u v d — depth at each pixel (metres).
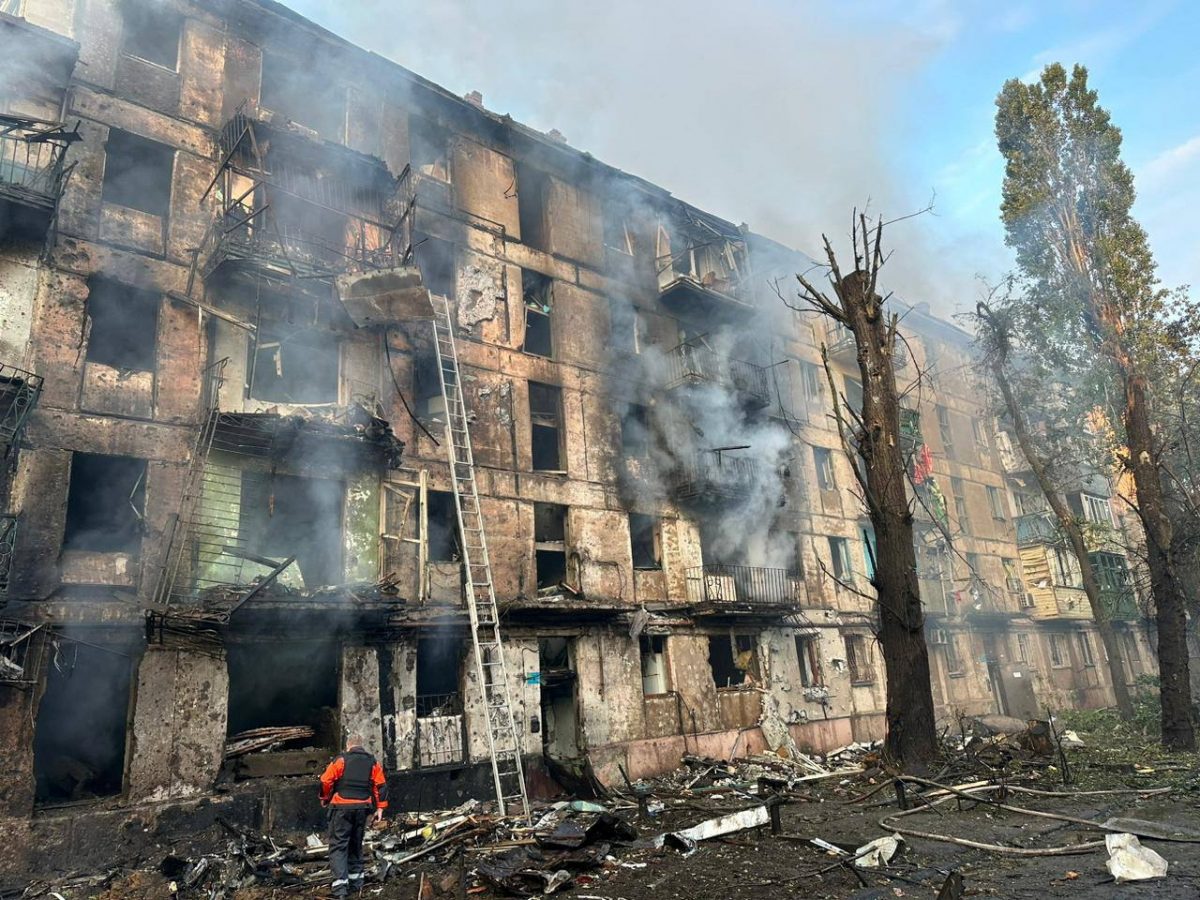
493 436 16.83
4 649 10.16
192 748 11.24
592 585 17.38
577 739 15.96
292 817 11.69
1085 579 23.31
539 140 19.97
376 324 15.32
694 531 20.06
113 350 13.29
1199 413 22.44
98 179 12.76
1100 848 7.29
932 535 27.06
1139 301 20.31
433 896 8.05
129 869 9.90
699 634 18.97
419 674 15.59
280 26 15.83
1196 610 20.41
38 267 11.80
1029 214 21.52
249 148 14.18
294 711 14.28
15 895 9.09
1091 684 31.86
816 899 6.69
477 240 18.12
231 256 12.80
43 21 12.93
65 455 11.34
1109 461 25.06
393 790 12.95
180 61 14.41
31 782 9.97
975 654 26.91
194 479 12.20
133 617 11.27
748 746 18.72
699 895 7.16
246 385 13.45
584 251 20.39
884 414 13.70
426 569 14.70
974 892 6.33
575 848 9.20
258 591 11.32
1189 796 10.25
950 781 11.50
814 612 22.23
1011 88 22.42
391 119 17.41
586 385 19.05
